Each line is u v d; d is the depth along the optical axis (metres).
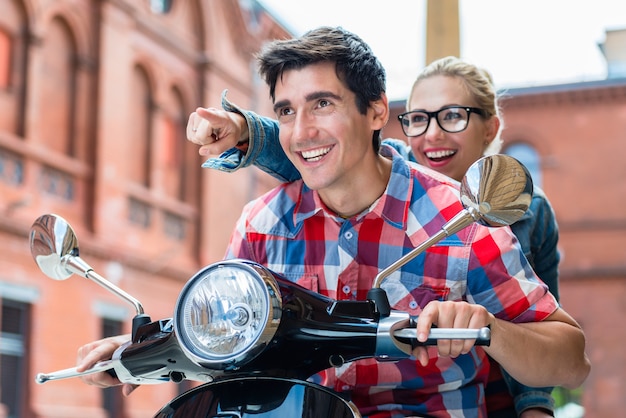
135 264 15.05
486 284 1.65
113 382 1.60
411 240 1.69
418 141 2.63
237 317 1.29
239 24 18.05
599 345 20.97
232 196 17.86
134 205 15.27
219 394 1.35
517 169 1.30
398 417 1.66
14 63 12.91
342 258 1.71
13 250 12.36
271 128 1.83
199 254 16.94
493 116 2.66
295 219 1.76
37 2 13.09
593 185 21.36
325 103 1.60
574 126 21.42
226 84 17.83
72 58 14.06
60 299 13.09
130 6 15.13
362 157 1.65
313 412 1.30
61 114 13.77
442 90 2.59
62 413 12.80
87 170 14.15
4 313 12.18
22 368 12.41
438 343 1.30
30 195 12.92
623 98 21.23
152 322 1.47
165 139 16.34
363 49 1.63
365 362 1.68
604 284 21.16
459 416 1.70
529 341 1.50
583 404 20.58
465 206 1.35
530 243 2.35
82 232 13.88
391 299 1.69
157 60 16.02
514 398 2.07
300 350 1.34
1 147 12.53
